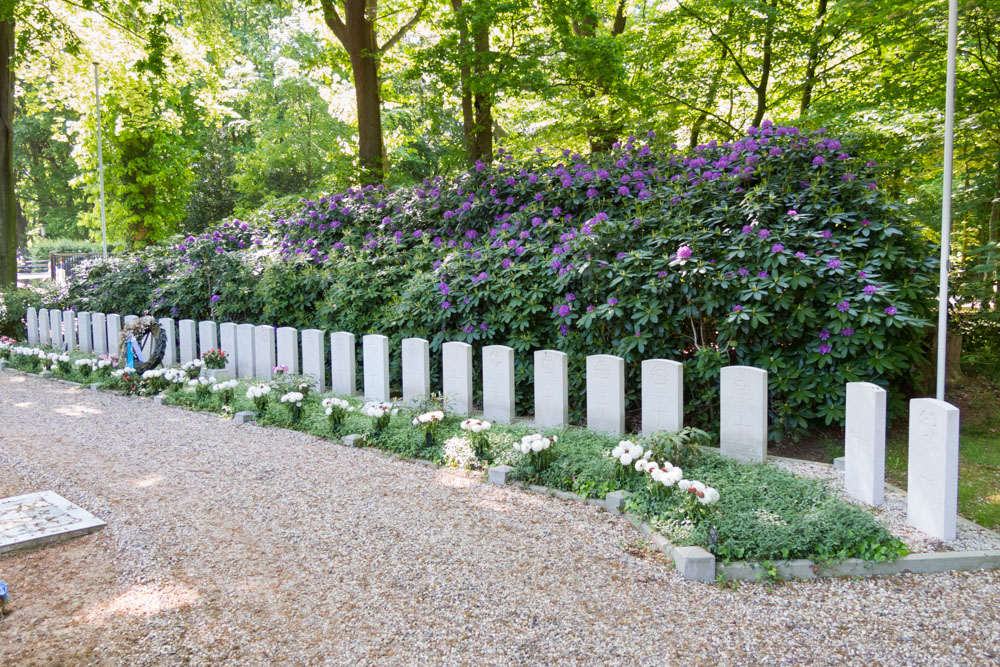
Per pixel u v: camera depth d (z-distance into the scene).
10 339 14.27
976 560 4.09
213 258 12.40
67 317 13.59
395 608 3.64
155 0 18.02
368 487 5.55
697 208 8.19
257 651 3.27
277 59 28.73
